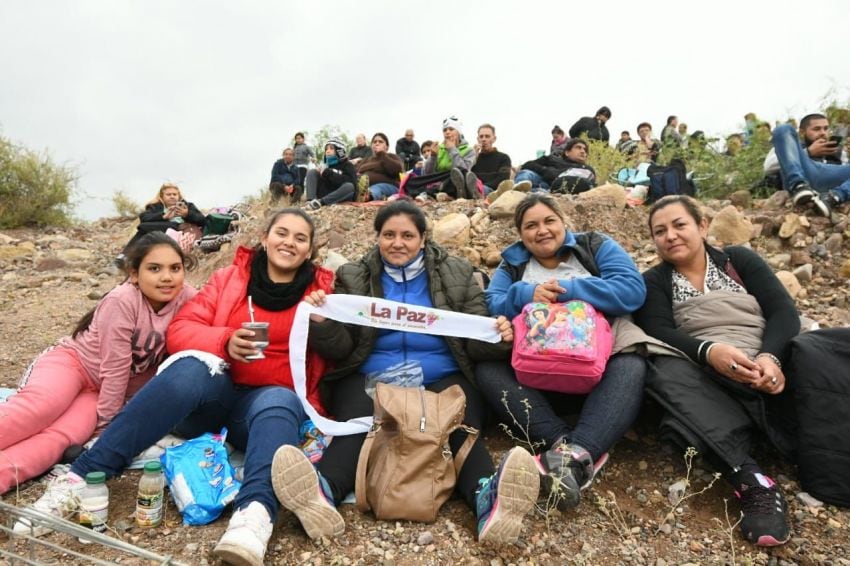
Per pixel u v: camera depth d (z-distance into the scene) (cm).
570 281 298
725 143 798
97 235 987
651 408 322
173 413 249
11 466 248
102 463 245
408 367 293
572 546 229
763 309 293
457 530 234
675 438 261
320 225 627
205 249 670
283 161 991
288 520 238
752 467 248
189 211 734
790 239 498
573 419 311
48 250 811
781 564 221
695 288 306
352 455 257
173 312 297
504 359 294
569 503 240
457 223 531
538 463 248
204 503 233
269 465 228
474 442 259
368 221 636
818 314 405
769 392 257
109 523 232
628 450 297
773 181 629
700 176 721
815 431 252
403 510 234
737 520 246
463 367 296
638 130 1145
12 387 364
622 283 294
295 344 276
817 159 579
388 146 867
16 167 967
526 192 611
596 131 999
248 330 266
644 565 220
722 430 251
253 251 307
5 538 223
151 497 229
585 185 642
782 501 241
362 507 240
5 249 773
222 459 250
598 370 263
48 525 198
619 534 236
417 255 315
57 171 1016
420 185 758
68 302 566
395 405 246
